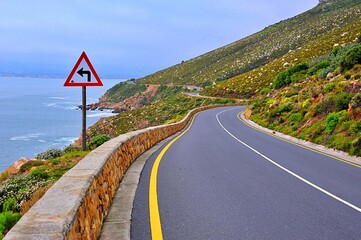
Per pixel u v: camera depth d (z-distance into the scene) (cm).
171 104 8281
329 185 911
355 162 1355
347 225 596
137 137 1298
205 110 5756
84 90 986
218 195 770
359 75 2442
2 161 5156
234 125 3312
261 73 9062
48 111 13112
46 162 1216
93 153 684
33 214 326
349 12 13675
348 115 1878
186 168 1091
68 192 402
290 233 550
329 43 8669
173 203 698
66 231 299
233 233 543
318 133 1945
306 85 3641
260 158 1352
